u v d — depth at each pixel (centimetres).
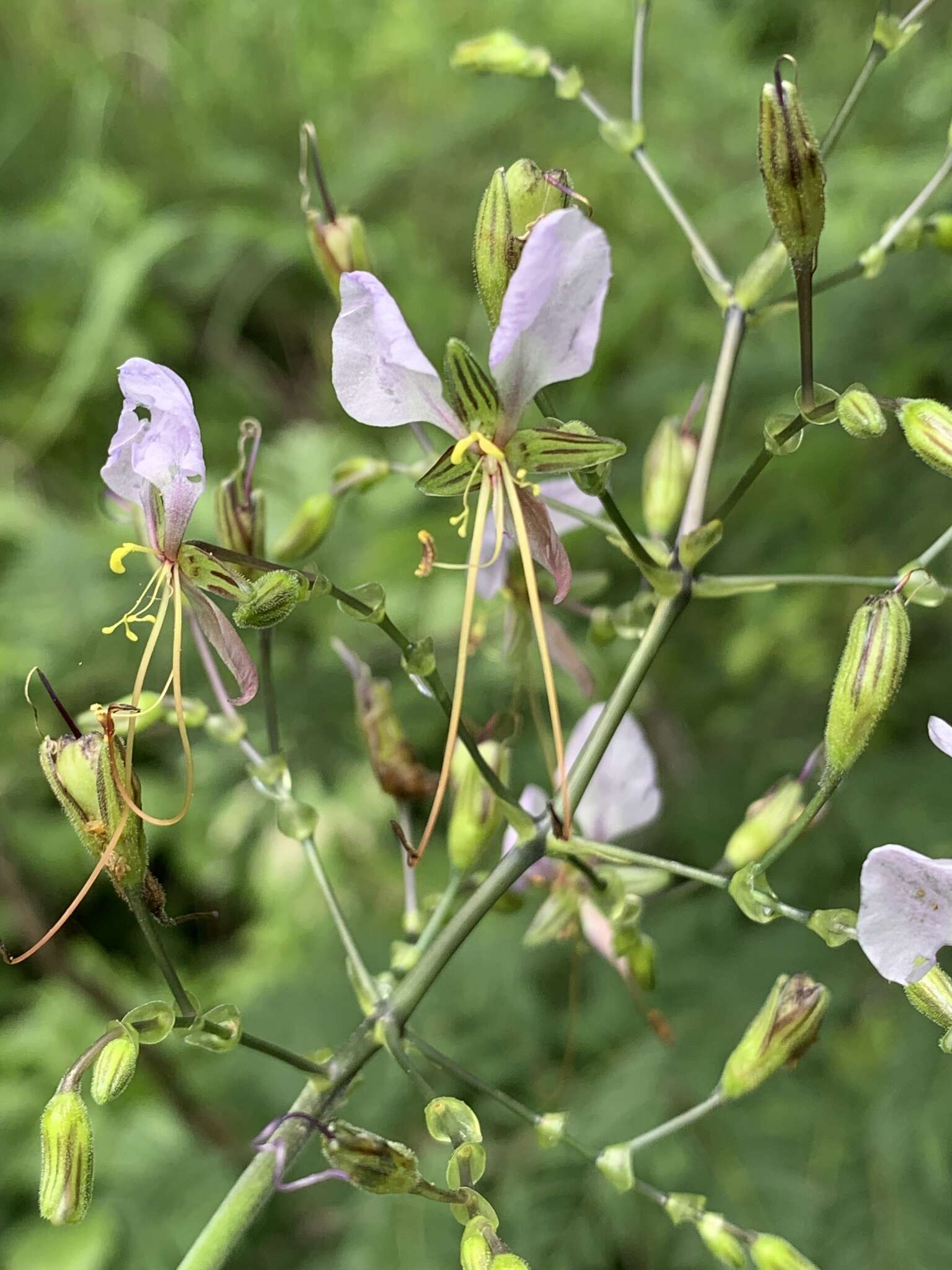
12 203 29
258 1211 9
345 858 22
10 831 22
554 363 9
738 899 9
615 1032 18
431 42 28
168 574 9
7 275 27
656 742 24
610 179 26
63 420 26
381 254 27
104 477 9
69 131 29
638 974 11
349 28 29
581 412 23
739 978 18
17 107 29
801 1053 10
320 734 22
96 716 9
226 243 28
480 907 10
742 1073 10
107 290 26
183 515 9
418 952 11
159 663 22
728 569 22
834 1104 17
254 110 30
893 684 9
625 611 11
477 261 9
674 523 12
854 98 11
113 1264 18
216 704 22
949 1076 17
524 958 19
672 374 22
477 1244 9
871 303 20
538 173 9
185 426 9
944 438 9
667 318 25
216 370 29
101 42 30
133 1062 9
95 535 23
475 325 27
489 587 12
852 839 19
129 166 30
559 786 10
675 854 20
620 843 21
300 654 22
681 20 28
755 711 23
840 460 20
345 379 9
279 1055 10
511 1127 18
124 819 9
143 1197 19
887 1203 16
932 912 9
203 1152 19
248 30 29
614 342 25
